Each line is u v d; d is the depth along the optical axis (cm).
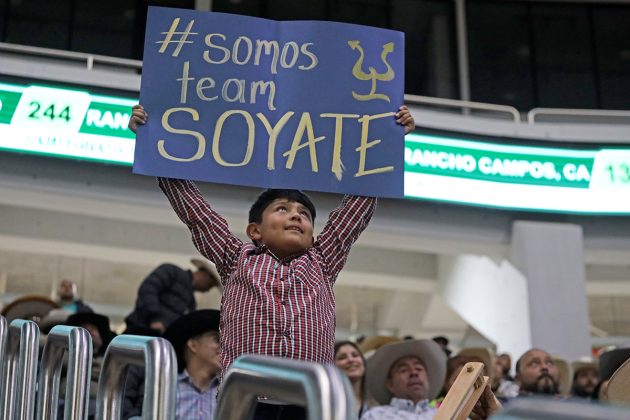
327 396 69
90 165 693
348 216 209
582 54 967
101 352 339
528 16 973
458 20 956
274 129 226
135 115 221
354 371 336
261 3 920
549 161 801
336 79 231
